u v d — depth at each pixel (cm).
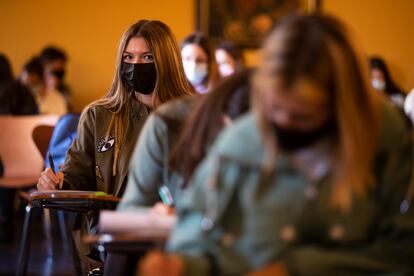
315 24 235
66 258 797
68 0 1243
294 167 239
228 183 241
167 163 301
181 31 1232
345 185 238
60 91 1141
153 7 1234
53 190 425
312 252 241
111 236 267
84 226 483
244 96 274
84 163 452
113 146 444
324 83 229
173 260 235
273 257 239
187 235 244
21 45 1252
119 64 448
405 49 1240
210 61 729
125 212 279
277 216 239
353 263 244
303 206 240
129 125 446
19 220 1070
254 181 240
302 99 226
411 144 256
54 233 961
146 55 442
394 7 1235
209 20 1228
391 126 254
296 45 230
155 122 309
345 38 236
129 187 316
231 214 243
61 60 1134
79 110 1247
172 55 448
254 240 239
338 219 243
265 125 237
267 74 228
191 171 280
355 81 235
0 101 970
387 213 254
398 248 251
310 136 239
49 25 1248
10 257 802
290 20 239
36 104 989
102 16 1241
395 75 1243
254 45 1226
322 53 230
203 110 280
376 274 248
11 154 836
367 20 1240
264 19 1223
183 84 454
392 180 252
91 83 1247
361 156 237
